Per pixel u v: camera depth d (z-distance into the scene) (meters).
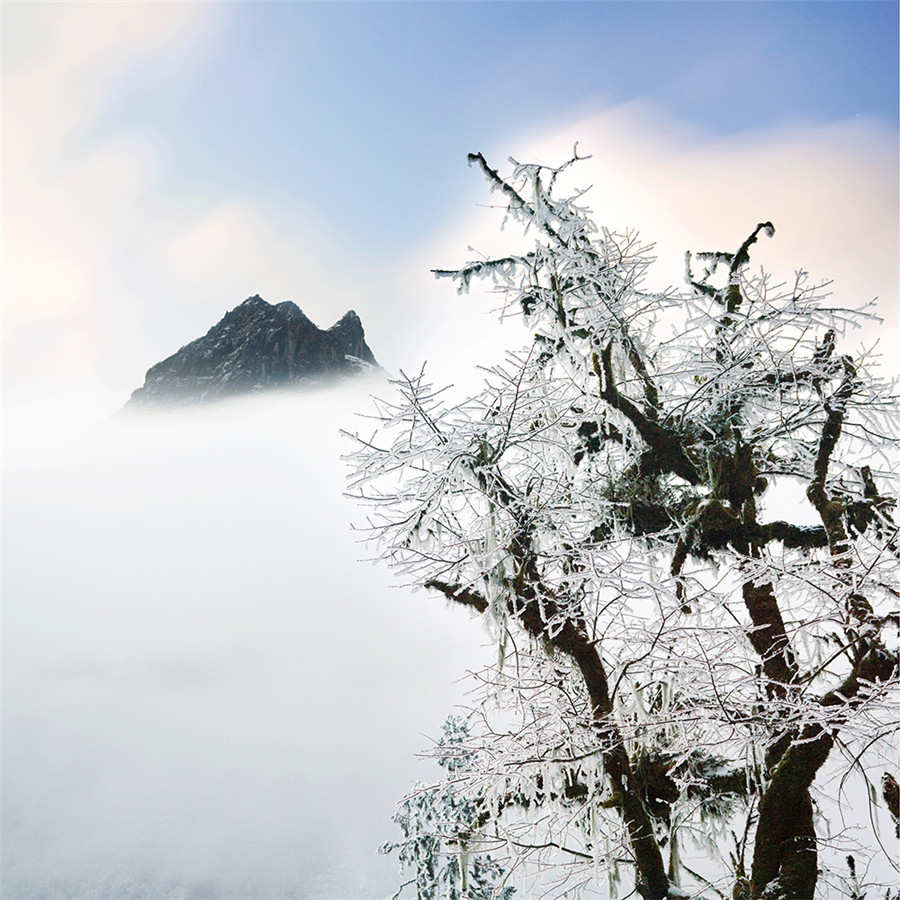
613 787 7.85
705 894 8.18
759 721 7.63
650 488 10.45
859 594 7.92
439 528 9.10
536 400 9.21
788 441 10.96
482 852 9.20
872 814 7.02
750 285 10.67
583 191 10.15
